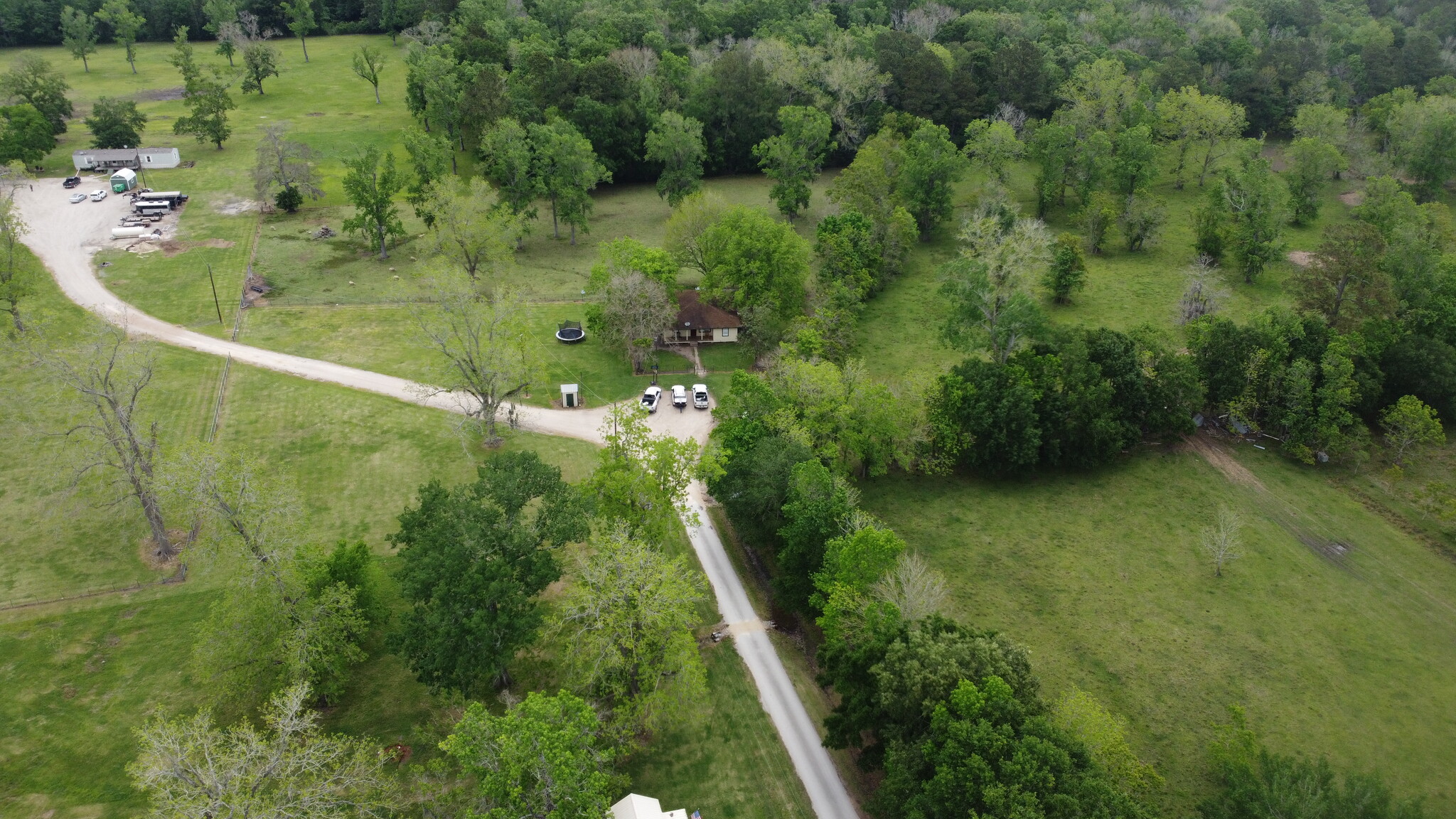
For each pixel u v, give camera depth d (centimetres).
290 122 17650
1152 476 8812
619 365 10312
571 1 19975
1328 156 14562
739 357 10588
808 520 6638
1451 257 11450
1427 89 17538
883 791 4878
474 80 15300
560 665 5822
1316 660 6788
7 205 9550
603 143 15525
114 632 6488
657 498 6675
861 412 8175
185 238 12862
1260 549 7894
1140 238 13812
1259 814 4919
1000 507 8331
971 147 15025
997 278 9431
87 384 6562
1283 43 18362
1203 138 16238
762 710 6169
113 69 19925
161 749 4372
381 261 12619
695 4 19650
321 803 4559
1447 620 7206
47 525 7444
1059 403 8569
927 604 6050
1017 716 4728
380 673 6272
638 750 5822
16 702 5903
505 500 5722
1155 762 5912
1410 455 9088
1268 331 9388
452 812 4953
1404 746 6100
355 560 6184
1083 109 15650
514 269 12619
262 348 10238
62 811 5247
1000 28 19325
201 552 5812
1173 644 6875
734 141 16662
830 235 11962
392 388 9612
